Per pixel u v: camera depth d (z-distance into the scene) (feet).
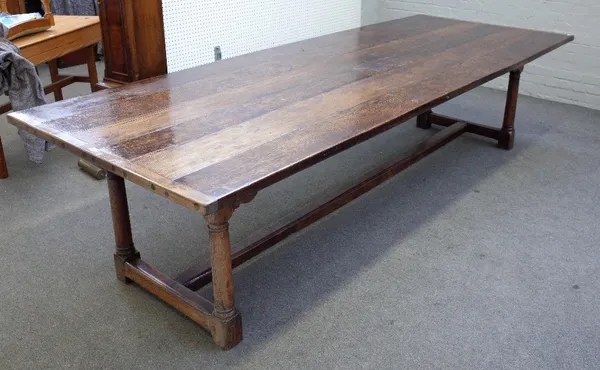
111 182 7.36
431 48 10.52
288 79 8.66
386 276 8.02
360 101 7.64
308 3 16.75
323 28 17.57
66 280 7.96
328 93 8.00
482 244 8.77
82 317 7.23
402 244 8.79
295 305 7.43
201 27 14.06
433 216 9.57
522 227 9.23
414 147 10.98
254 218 9.57
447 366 6.43
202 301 6.84
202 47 14.25
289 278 7.99
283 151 6.10
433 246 8.72
